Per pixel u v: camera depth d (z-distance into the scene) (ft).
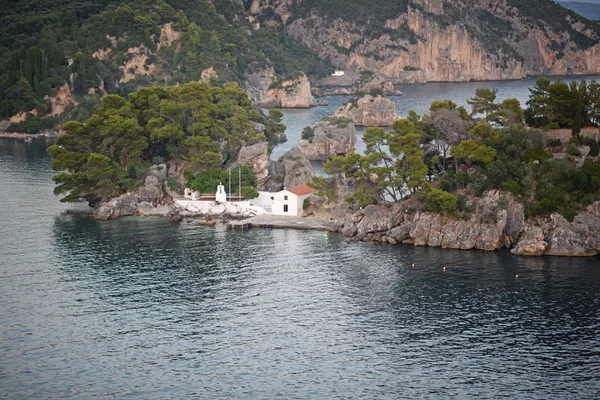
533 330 444.14
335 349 426.10
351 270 548.31
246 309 480.64
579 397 374.84
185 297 500.33
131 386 388.16
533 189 607.78
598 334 437.58
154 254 590.55
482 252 587.27
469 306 479.00
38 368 406.00
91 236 643.04
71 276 540.52
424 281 523.29
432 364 408.05
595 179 600.39
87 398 377.30
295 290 510.99
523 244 579.48
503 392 379.96
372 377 395.55
